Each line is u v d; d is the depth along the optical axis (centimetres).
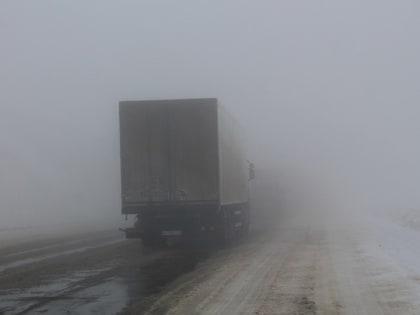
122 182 2161
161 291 1255
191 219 2195
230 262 1734
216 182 2136
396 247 1978
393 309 994
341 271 1453
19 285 1411
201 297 1148
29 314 1062
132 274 1555
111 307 1101
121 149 2164
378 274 1380
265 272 1470
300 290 1195
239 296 1142
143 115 2162
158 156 2155
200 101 2148
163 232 2216
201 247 2322
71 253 2198
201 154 2142
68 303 1159
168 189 2145
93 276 1539
